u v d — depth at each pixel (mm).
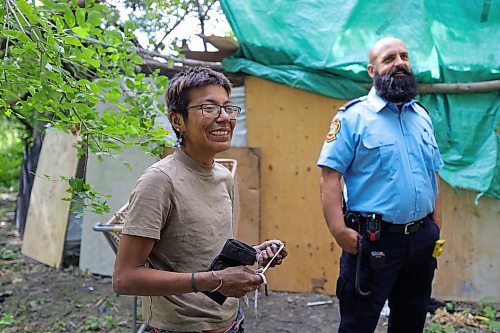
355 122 2654
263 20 4094
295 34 4059
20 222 6363
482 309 3916
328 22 3990
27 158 6250
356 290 2613
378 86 2680
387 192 2572
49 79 2014
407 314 2818
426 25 3820
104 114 2287
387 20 3895
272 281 4371
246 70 4215
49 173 5230
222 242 1664
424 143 2711
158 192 1520
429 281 2760
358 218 2641
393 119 2664
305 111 4203
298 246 4301
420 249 2654
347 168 2689
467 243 4023
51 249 5078
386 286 2631
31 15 1909
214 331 1672
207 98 1575
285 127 4258
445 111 3885
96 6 2379
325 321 3834
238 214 3619
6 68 1956
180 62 4215
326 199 2676
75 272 4875
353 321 2670
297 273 4324
